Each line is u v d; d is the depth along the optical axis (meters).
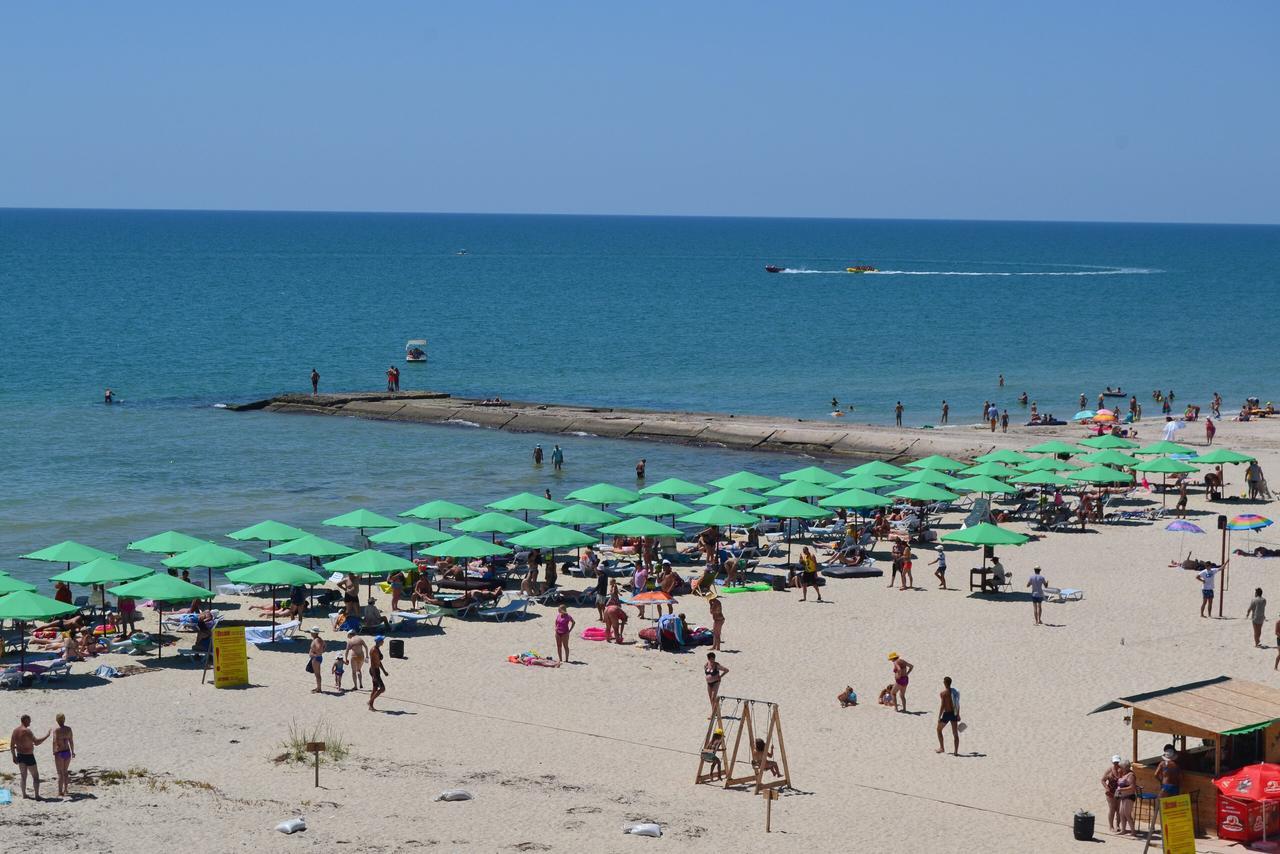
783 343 143.12
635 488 69.25
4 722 32.88
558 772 30.17
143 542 45.84
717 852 25.73
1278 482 68.12
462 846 25.66
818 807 28.36
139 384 106.81
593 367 122.94
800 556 53.44
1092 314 179.75
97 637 40.41
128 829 26.11
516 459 77.44
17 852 24.81
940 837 26.84
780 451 80.69
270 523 46.66
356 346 136.88
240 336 143.62
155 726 32.81
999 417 94.88
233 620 43.34
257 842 25.58
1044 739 32.81
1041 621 43.28
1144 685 36.84
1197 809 27.12
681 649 40.31
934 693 36.34
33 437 81.88
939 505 63.78
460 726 33.38
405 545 55.97
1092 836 27.00
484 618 43.88
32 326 147.88
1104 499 62.50
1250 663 38.72
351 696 35.66
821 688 36.78
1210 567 44.66
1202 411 99.81
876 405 101.62
